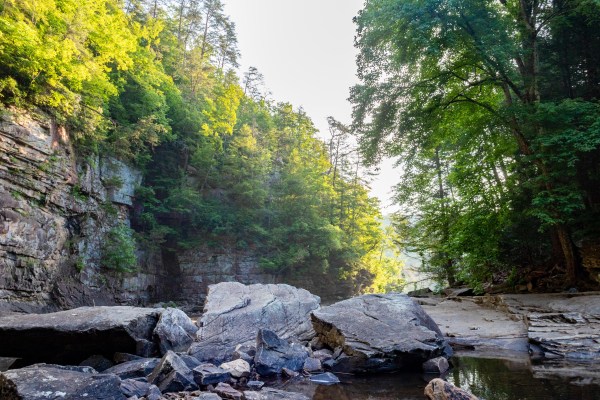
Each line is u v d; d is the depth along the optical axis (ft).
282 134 180.86
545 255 56.08
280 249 142.51
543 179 41.37
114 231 90.79
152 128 104.01
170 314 28.02
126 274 94.32
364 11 48.29
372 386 18.83
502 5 51.88
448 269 78.95
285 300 31.83
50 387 13.83
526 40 48.08
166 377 18.80
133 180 106.01
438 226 73.56
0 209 59.00
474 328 32.45
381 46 48.08
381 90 49.55
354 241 163.32
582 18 48.52
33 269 65.26
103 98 87.45
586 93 50.44
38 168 66.74
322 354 24.52
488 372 20.15
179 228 127.24
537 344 25.82
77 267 77.20
